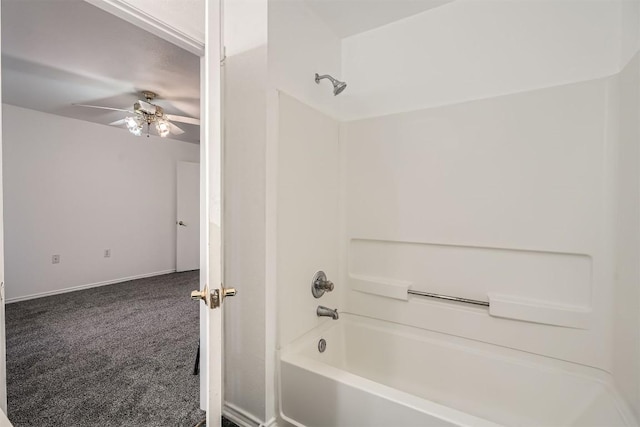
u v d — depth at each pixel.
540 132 1.47
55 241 3.82
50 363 2.10
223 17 1.50
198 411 1.61
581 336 1.37
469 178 1.64
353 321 1.95
